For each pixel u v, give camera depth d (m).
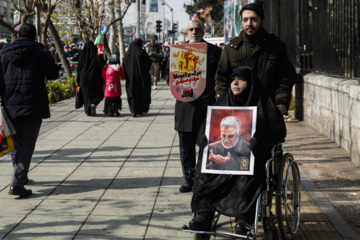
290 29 12.57
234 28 16.66
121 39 28.06
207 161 3.97
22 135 5.72
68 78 19.42
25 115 5.63
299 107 11.41
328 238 4.35
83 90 12.51
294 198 4.47
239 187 3.89
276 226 4.20
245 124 3.96
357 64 7.77
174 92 5.65
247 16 4.55
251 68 4.38
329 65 9.42
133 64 12.27
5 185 6.20
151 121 11.69
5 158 7.70
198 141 4.09
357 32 7.52
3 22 14.69
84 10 23.39
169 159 7.57
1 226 4.73
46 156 7.81
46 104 5.89
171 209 5.23
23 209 5.26
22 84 5.69
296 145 8.46
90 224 4.79
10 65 5.73
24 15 15.02
